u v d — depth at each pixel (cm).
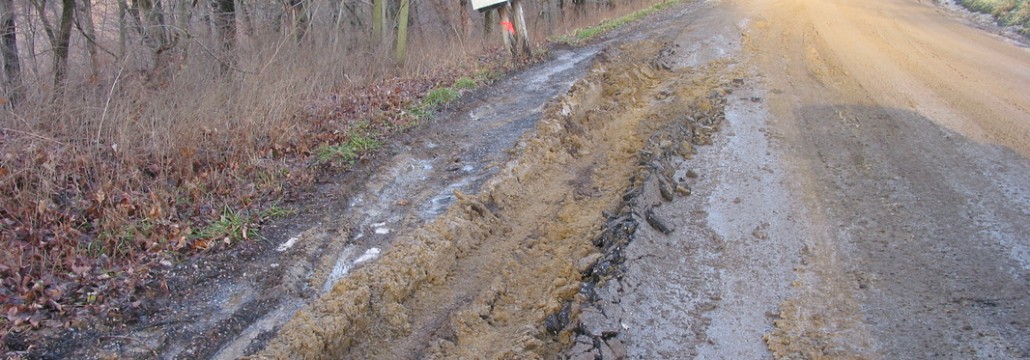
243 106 789
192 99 769
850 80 1148
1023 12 1958
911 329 472
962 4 2422
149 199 593
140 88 789
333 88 1018
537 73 1178
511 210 684
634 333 480
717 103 997
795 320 495
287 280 521
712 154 819
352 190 686
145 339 442
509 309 523
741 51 1362
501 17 1233
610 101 1045
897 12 2138
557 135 855
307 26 1273
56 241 513
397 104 965
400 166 753
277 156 746
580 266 564
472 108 973
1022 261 550
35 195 558
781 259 582
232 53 995
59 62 868
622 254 562
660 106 1013
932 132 872
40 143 618
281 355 430
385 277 519
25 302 448
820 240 608
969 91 1080
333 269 549
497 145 813
